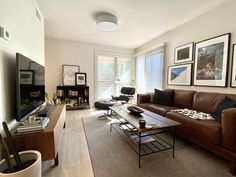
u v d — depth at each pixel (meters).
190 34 3.09
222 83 2.45
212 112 2.32
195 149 2.03
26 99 1.63
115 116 3.61
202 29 2.81
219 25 2.50
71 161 1.72
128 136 2.35
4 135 1.32
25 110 1.59
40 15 2.70
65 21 3.13
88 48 4.88
